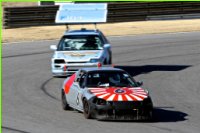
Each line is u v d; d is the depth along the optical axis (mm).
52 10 149375
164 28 145625
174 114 54500
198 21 157250
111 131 44562
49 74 83688
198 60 99000
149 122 49406
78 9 86312
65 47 80500
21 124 48031
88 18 85438
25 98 63844
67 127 46344
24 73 84625
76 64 78000
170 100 64062
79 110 53094
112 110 48406
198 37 129875
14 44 121688
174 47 115062
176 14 159125
